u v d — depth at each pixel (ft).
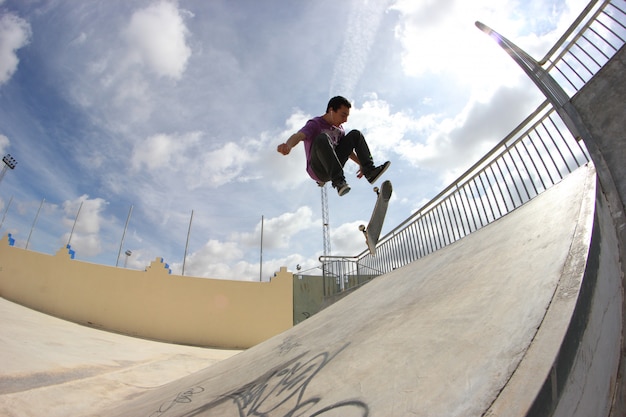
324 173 8.14
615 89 10.56
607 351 4.88
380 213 10.53
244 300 69.46
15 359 22.11
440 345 6.44
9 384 18.24
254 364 15.49
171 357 40.68
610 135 10.05
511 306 6.23
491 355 5.03
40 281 62.13
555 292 5.50
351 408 5.86
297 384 8.91
